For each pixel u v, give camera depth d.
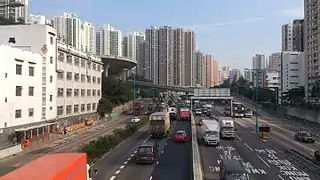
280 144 55.25
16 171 16.73
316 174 33.41
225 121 60.84
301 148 51.69
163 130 59.53
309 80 137.25
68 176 18.03
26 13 123.88
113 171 34.16
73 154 21.66
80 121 85.38
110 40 179.00
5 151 44.19
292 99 141.62
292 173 33.88
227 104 130.75
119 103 124.56
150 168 35.72
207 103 148.50
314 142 58.62
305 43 141.12
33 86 61.38
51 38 68.38
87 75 92.94
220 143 54.91
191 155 42.00
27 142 52.69
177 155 43.56
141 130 71.06
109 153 44.69
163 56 198.50
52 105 68.94
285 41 194.12
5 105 52.59
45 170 16.92
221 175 29.86
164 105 132.50
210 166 36.94
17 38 66.06
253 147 51.34
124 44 199.38
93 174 26.17
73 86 82.31
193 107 123.06
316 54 131.50
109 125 85.56
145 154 37.84
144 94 197.00
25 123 58.34
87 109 93.19
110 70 145.12
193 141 50.78
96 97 101.25
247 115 109.00
